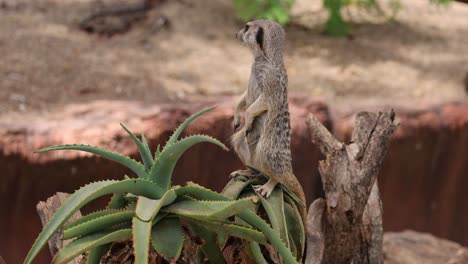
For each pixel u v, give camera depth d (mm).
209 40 15320
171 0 16578
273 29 4391
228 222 3582
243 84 13812
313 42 16016
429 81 14773
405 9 18844
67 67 13445
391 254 9109
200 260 3963
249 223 3646
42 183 10375
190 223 3742
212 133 11117
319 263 5305
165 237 3492
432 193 13188
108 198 10094
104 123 10805
